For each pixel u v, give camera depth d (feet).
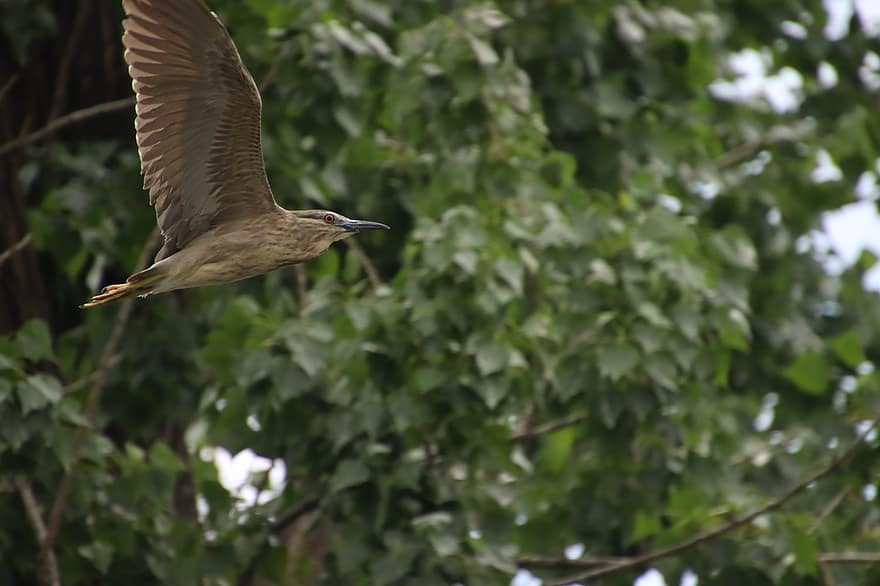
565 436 46.06
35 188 45.47
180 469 40.47
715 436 43.86
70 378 44.14
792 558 40.98
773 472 45.39
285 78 42.24
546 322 39.83
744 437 48.55
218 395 40.60
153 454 40.32
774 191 53.88
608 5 48.78
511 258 39.09
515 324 40.52
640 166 49.96
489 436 39.32
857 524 43.42
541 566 42.91
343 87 41.57
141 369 43.32
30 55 45.44
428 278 38.58
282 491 41.06
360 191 45.03
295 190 42.88
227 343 39.55
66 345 44.16
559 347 39.96
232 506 41.63
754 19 56.39
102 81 46.42
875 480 42.37
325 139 43.32
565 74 49.16
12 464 37.91
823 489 44.24
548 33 48.26
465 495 39.75
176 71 30.50
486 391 37.88
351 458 39.14
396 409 38.32
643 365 39.22
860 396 44.73
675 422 41.81
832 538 43.62
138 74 30.42
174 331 43.47
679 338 39.58
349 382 39.06
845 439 44.65
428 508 39.58
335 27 41.96
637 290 39.73
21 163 44.88
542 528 43.50
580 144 49.57
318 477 40.01
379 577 37.47
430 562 37.96
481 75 42.37
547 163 44.45
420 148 45.44
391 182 45.19
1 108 44.21
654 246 40.11
